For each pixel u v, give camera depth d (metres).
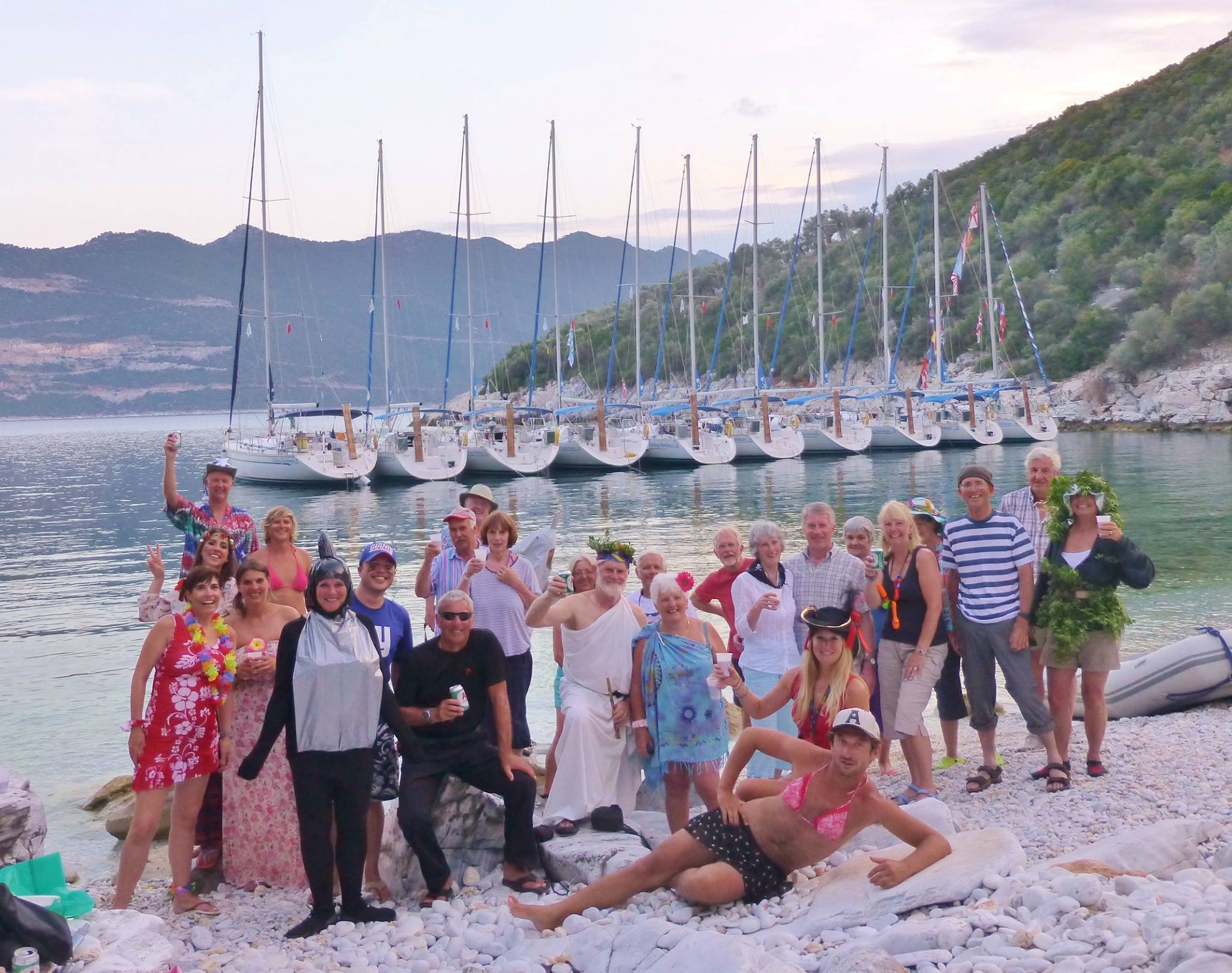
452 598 6.20
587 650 6.92
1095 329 83.88
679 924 5.37
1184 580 19.06
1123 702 10.42
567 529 32.34
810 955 4.57
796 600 7.62
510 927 5.56
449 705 6.26
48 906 4.94
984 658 7.81
